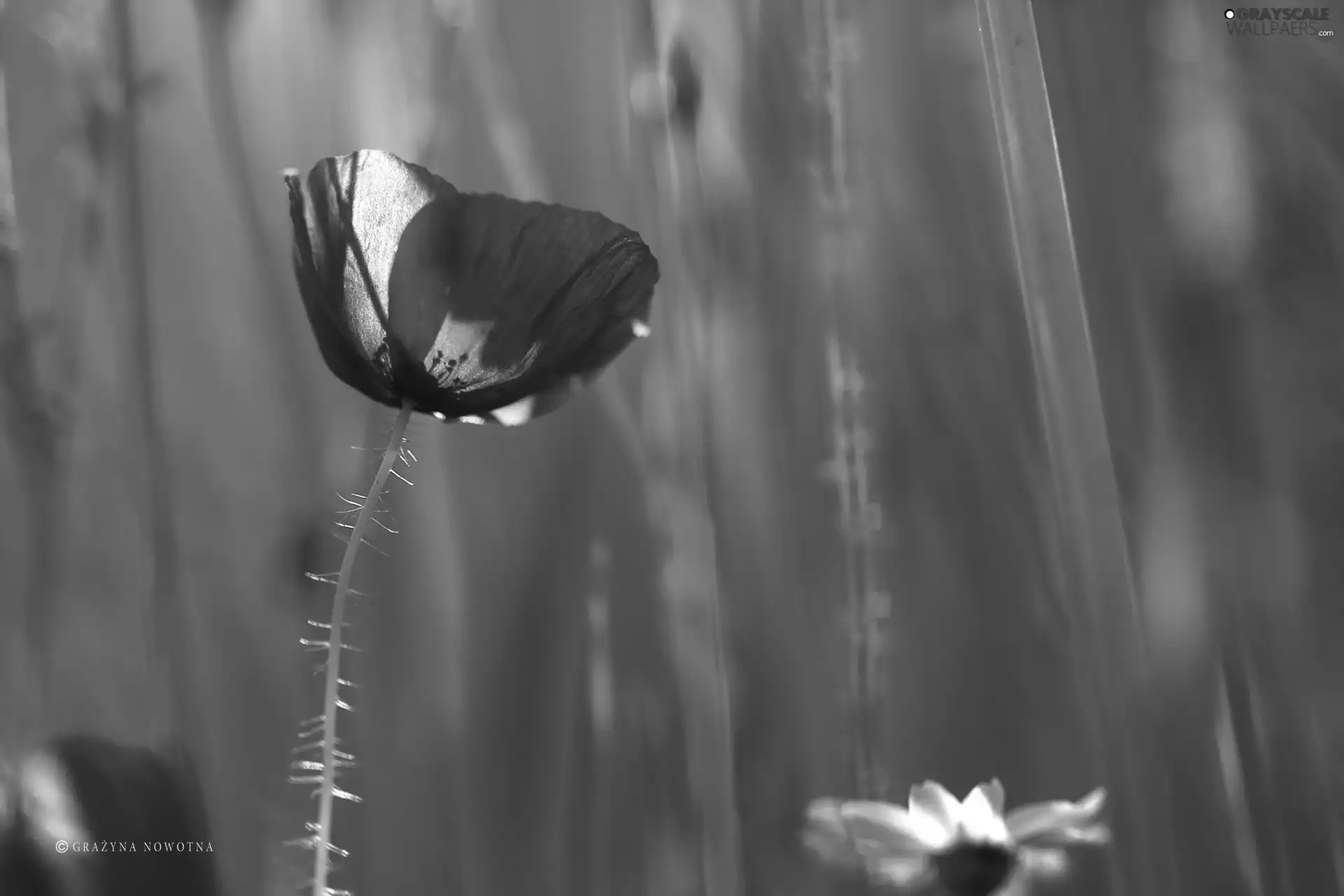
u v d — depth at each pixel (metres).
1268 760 0.88
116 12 0.90
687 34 0.91
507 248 0.78
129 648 0.92
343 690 0.94
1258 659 0.89
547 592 0.94
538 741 0.93
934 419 0.99
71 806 0.85
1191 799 0.84
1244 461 0.92
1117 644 0.80
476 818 0.93
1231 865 0.84
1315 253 0.94
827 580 0.95
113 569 0.93
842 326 0.89
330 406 0.98
